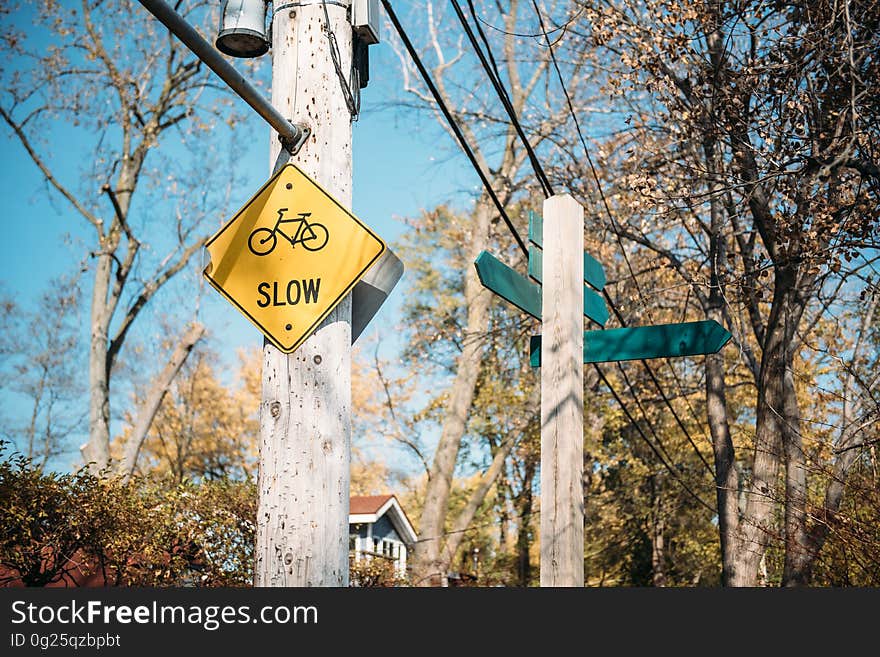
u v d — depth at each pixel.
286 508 4.70
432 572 22.67
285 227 5.06
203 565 15.86
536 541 32.84
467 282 24.77
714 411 15.91
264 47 5.40
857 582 11.73
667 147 14.39
